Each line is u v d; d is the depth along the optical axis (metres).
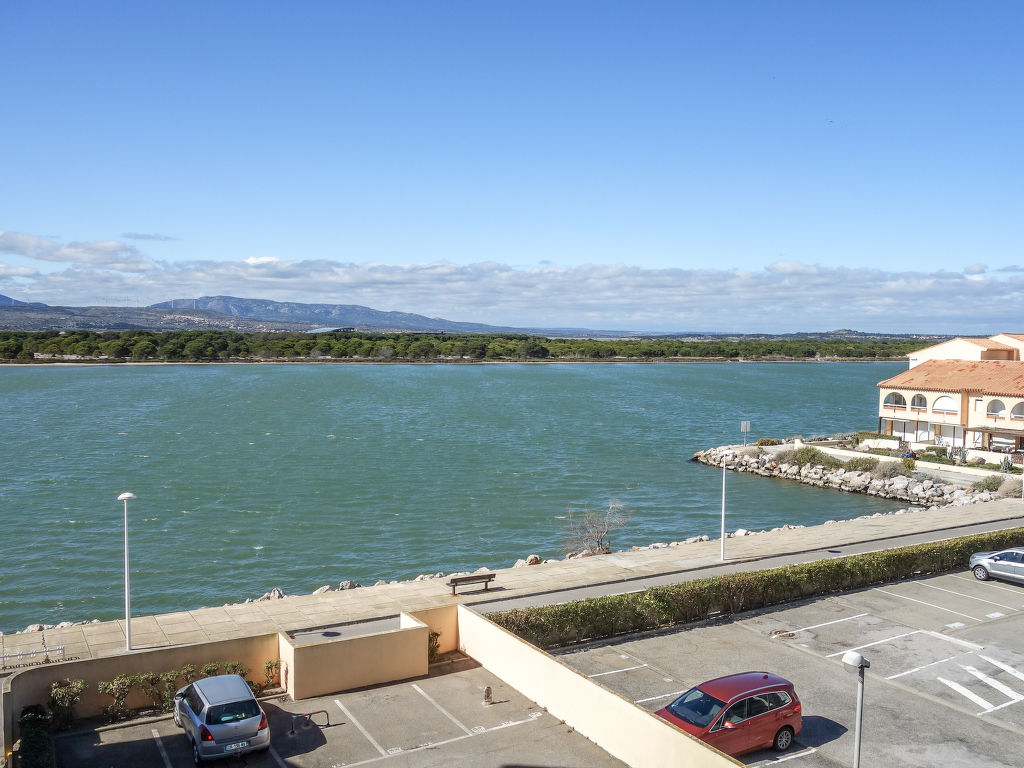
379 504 55.84
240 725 17.28
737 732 17.36
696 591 27.12
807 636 25.62
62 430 88.88
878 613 27.97
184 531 48.16
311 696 20.84
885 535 40.19
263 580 39.75
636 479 66.94
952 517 45.19
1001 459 62.59
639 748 17.05
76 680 19.31
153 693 19.94
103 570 40.91
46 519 50.56
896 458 67.38
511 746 18.19
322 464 70.44
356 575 40.66
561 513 54.22
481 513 53.69
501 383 170.88
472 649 23.72
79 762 17.30
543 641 24.36
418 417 106.25
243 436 85.94
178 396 128.62
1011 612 28.16
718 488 64.06
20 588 38.12
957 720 19.64
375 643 21.66
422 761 17.44
